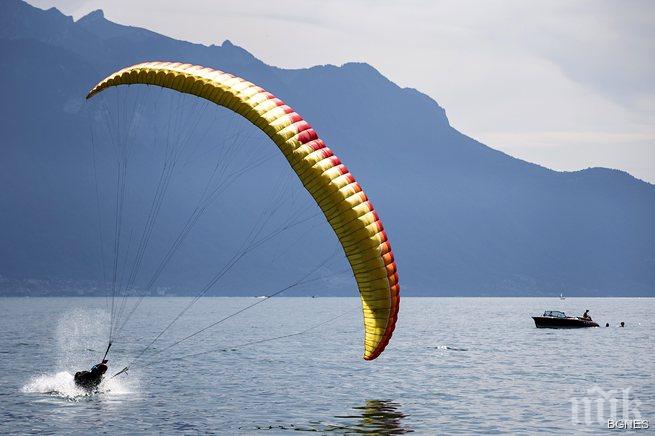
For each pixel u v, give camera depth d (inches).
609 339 5497.1
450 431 2000.5
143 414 2188.7
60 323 7859.3
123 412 2214.6
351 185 1958.7
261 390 2689.5
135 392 2603.3
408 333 6245.1
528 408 2356.1
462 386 2829.7
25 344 4675.2
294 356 4005.9
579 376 3179.1
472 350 4463.6
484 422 2123.5
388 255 1968.5
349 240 1948.8
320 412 2255.2
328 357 3954.2
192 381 2923.2
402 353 4232.3
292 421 2111.2
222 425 2047.2
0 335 5556.1
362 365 3545.8
